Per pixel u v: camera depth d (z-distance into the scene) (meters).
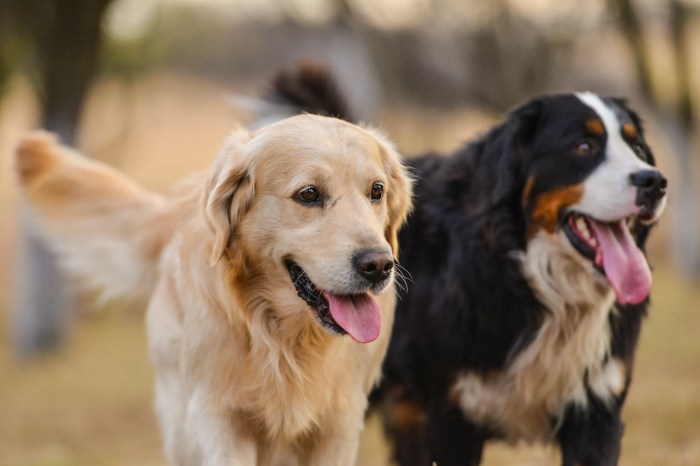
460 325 6.24
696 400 10.54
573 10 17.94
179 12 22.16
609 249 6.04
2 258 28.66
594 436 6.27
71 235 7.09
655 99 21.34
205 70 27.05
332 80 8.43
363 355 5.71
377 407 7.18
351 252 4.87
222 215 5.16
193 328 5.42
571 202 6.07
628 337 6.34
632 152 6.05
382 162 5.48
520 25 18.00
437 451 6.44
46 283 19.81
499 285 6.18
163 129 35.44
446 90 20.27
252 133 5.48
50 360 19.41
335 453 5.65
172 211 6.52
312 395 5.48
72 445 12.22
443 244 6.46
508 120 6.36
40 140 7.17
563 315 6.18
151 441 12.41
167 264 6.04
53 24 18.92
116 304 23.55
